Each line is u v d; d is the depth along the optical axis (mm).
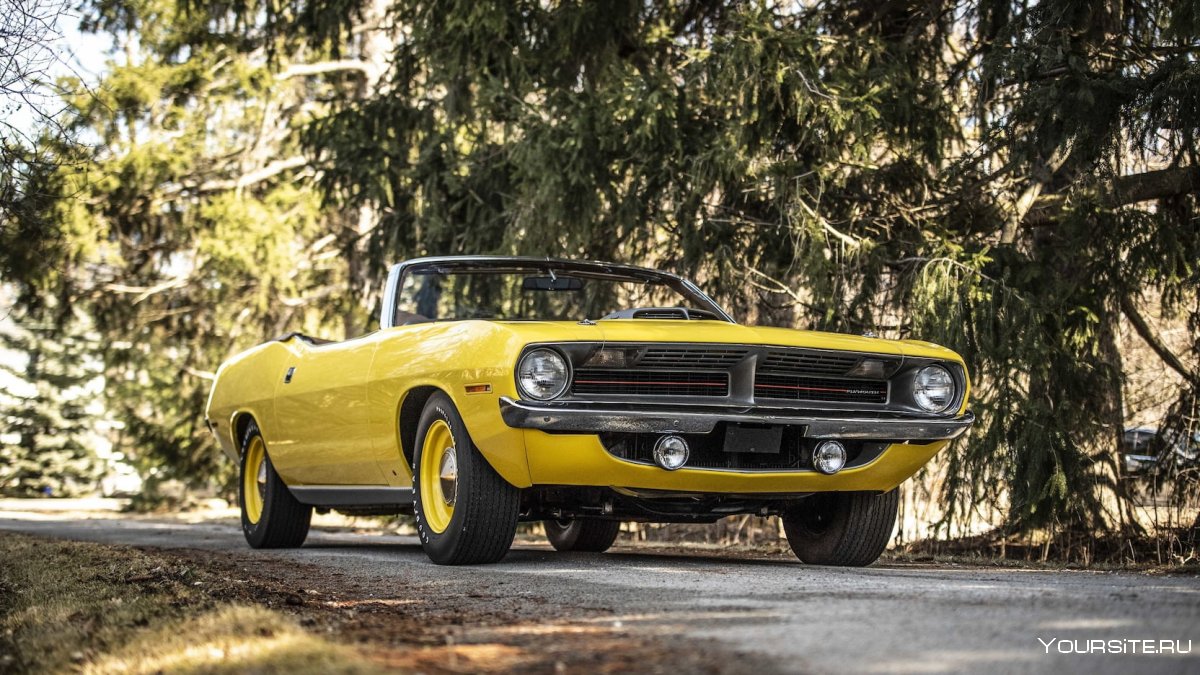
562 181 13711
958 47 15219
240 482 12438
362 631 5223
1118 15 12391
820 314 13438
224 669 4305
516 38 15258
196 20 23688
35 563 9953
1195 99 10656
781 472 8195
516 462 7965
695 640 4637
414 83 17922
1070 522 12195
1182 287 12547
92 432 51969
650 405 7785
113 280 25188
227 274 24562
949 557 11328
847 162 13141
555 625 5270
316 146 17922
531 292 11133
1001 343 11852
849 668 3990
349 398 9648
